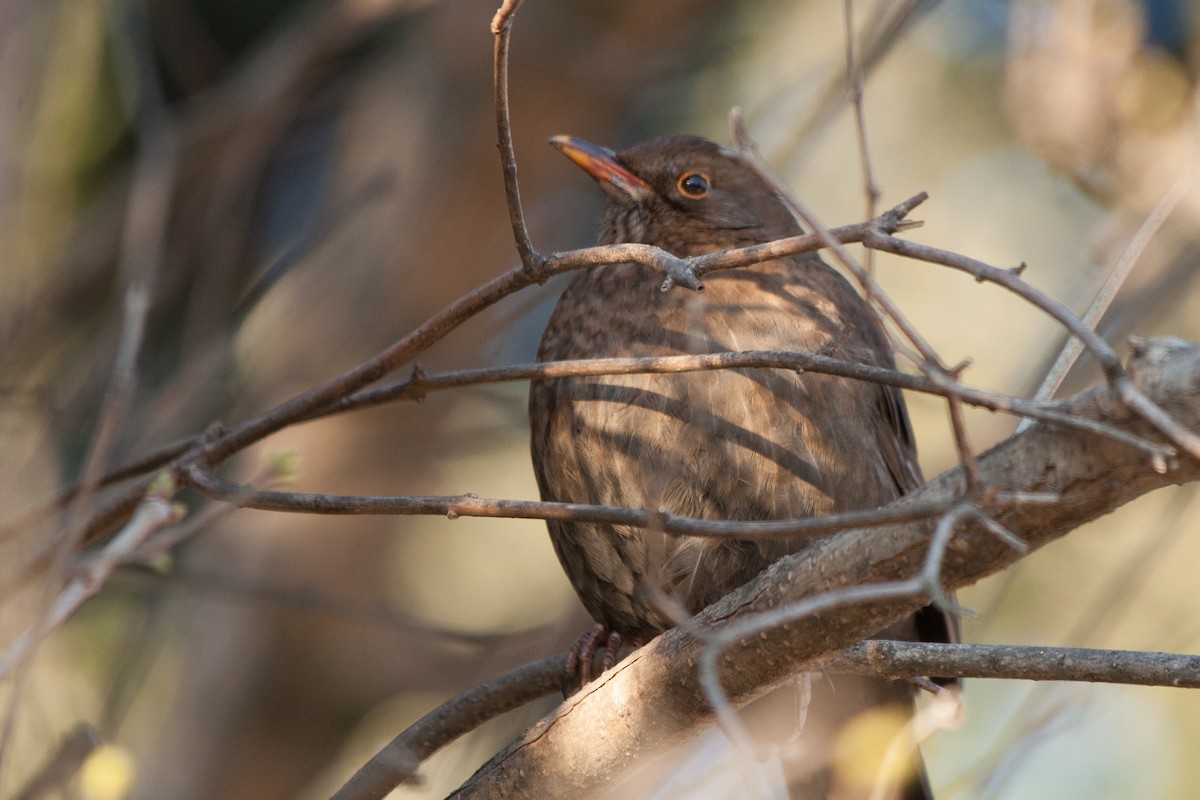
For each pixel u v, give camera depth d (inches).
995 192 550.6
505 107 244.8
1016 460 215.9
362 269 497.0
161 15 519.8
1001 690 462.9
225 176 408.8
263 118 415.5
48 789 237.6
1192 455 191.5
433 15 523.2
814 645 244.2
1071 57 402.0
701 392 322.3
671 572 323.0
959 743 455.2
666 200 394.6
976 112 557.0
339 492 502.0
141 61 430.9
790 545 319.6
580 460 333.1
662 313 336.5
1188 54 441.7
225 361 439.8
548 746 276.5
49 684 408.2
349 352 485.1
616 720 268.8
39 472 343.9
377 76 538.0
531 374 271.9
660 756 272.7
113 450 387.5
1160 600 469.7
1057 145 406.6
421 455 509.4
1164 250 398.3
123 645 450.9
